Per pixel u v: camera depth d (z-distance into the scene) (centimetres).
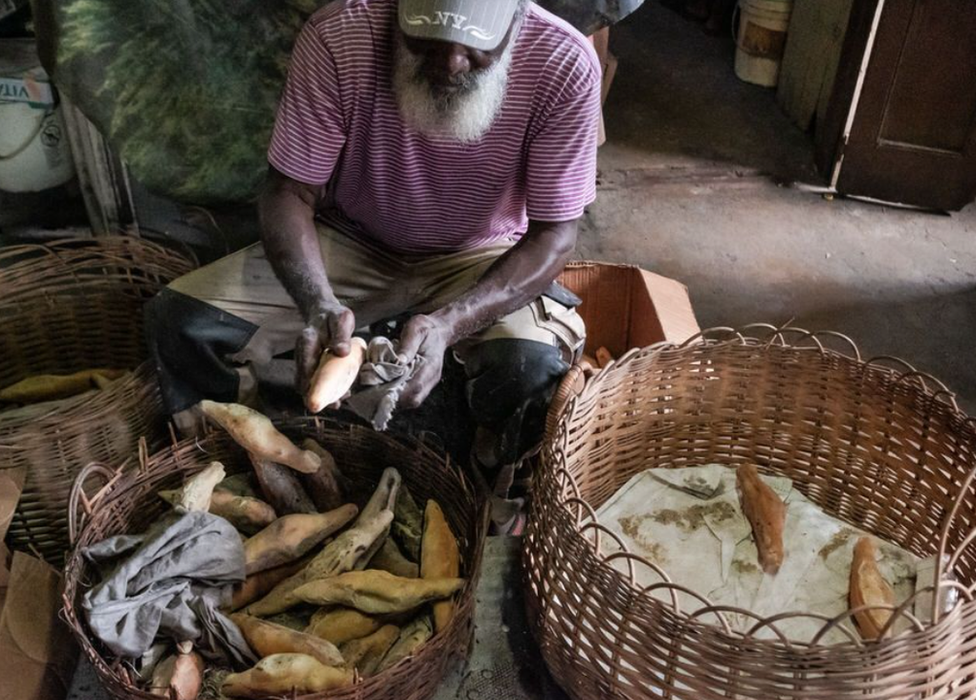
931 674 112
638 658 119
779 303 269
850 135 307
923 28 280
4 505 146
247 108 196
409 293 182
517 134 153
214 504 149
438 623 134
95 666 120
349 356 129
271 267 164
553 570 129
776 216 308
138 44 184
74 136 229
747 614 109
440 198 166
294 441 162
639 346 217
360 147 160
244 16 188
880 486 161
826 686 110
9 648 134
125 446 169
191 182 199
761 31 364
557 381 168
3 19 232
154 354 171
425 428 202
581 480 155
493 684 140
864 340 256
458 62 131
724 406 167
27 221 256
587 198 159
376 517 147
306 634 132
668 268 282
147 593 129
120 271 207
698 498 162
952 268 287
